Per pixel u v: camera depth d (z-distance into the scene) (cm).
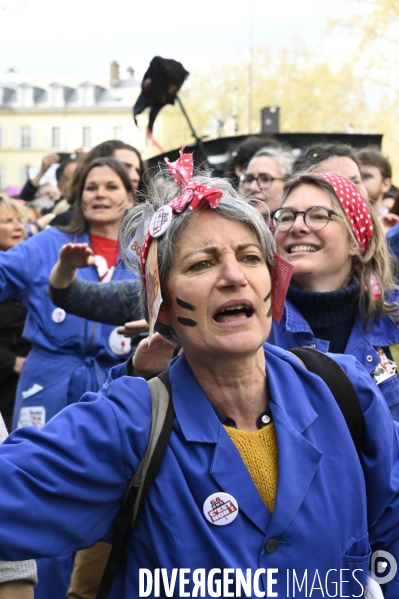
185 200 193
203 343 192
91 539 192
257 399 200
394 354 298
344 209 304
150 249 199
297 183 313
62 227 440
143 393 197
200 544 184
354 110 3762
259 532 188
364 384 209
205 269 192
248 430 198
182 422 193
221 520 186
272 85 4309
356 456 198
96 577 286
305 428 197
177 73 575
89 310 333
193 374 201
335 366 210
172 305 197
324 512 191
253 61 4356
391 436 208
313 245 304
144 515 189
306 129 4216
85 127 5709
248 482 190
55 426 190
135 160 506
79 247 320
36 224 666
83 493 186
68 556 355
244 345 189
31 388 412
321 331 304
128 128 5550
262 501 189
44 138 5800
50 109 5716
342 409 203
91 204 428
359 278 306
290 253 308
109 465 188
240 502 188
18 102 5841
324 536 189
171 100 580
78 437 187
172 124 3509
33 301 420
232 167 570
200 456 191
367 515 206
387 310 299
